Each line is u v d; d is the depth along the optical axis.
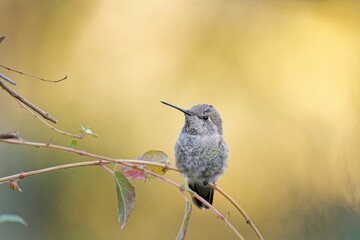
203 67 11.57
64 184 10.05
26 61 11.27
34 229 9.60
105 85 11.52
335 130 10.78
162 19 11.89
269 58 11.46
